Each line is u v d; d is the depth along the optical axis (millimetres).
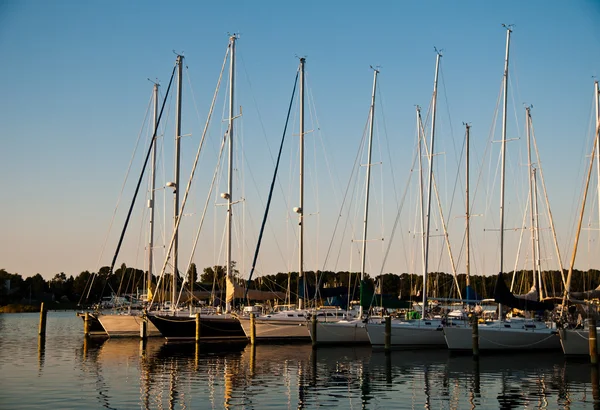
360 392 24203
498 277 36344
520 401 22688
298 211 45281
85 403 21656
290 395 23469
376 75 47344
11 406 21125
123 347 40281
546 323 37562
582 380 27031
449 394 23875
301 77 47406
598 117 36594
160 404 21641
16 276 148250
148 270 52562
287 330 42219
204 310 46500
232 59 47344
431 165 43094
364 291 40250
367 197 45719
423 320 39531
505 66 40812
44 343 43750
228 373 28578
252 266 44688
